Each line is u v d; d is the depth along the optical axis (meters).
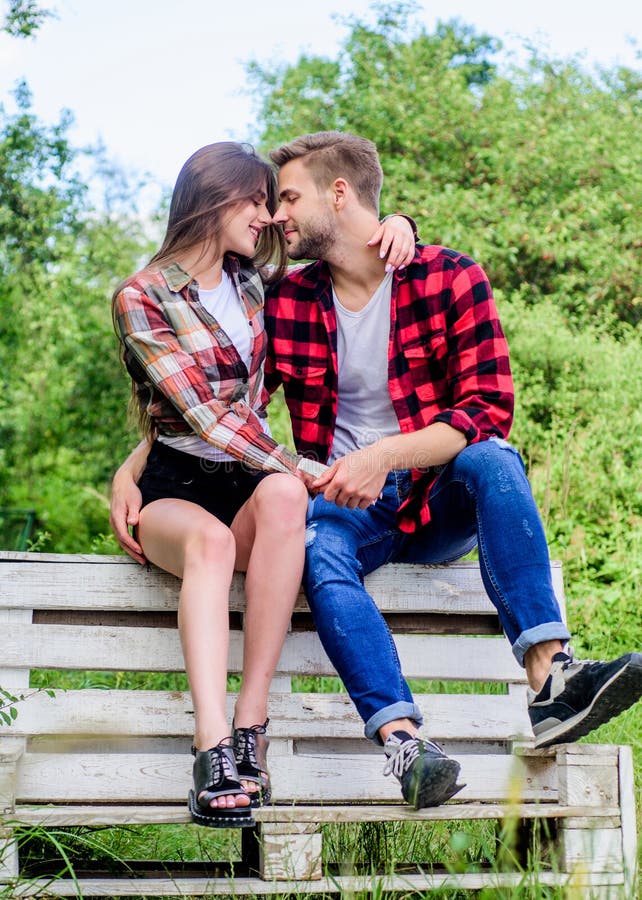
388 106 8.52
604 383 6.31
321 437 2.58
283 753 2.32
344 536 2.29
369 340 2.51
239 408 2.38
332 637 2.14
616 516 5.50
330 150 2.51
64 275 8.47
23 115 8.21
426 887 2.00
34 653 2.28
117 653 2.30
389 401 2.55
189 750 2.35
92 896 1.98
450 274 2.46
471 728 2.38
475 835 2.34
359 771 2.31
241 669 2.37
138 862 2.32
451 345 2.46
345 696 2.36
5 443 9.09
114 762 2.23
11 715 2.15
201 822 1.96
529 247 7.68
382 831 2.36
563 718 2.12
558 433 5.96
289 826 2.00
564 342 6.62
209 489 2.36
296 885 1.97
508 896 1.94
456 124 8.49
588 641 4.43
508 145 8.30
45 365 8.91
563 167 8.10
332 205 2.50
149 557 2.31
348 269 2.52
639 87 9.02
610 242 7.67
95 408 9.07
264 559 2.17
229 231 2.41
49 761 2.21
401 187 8.13
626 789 2.18
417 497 2.37
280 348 2.57
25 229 8.27
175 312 2.35
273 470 2.27
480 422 2.34
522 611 2.14
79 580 2.32
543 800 2.29
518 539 2.16
